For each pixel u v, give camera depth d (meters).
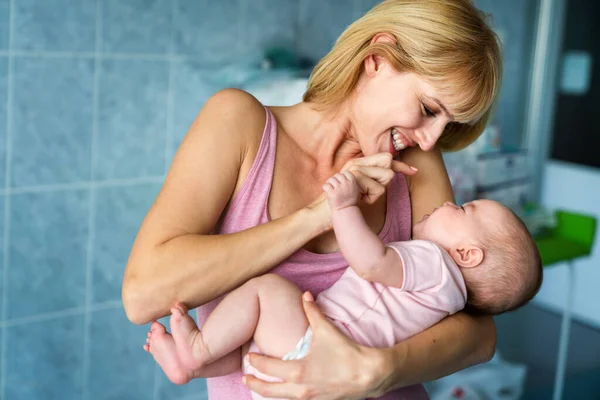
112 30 2.72
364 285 1.26
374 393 1.14
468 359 1.31
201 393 3.26
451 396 3.01
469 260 1.36
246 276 1.18
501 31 4.20
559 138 4.48
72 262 2.82
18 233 2.67
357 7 3.44
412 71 1.21
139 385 3.09
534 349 4.02
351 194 1.18
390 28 1.22
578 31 4.29
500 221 1.39
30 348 2.78
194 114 3.02
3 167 2.58
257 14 3.09
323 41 3.35
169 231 1.17
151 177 2.96
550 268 4.54
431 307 1.28
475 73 1.20
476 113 1.25
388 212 1.40
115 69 2.76
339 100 1.30
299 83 3.06
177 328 1.17
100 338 2.95
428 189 1.48
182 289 1.16
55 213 2.74
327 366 1.12
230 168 1.22
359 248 1.21
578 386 3.65
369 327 1.22
